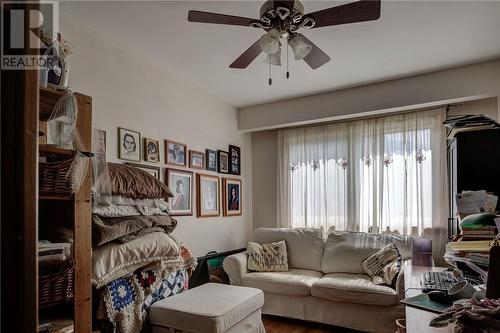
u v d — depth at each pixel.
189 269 2.72
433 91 3.26
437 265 3.43
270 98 4.13
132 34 2.56
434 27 2.44
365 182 3.90
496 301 1.01
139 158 2.90
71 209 1.69
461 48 2.78
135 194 2.25
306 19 1.79
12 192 0.50
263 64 3.09
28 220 0.50
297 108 4.09
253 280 3.34
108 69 2.63
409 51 2.83
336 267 3.48
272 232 4.02
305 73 3.31
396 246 3.36
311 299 3.10
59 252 1.52
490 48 2.78
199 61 3.07
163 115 3.20
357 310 2.89
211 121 3.96
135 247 2.09
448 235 3.30
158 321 2.23
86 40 2.45
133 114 2.86
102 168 2.02
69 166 1.60
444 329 1.14
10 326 0.49
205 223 3.75
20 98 0.51
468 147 2.45
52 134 1.62
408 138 3.68
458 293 1.35
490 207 2.01
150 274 2.22
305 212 4.25
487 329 0.92
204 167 3.79
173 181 3.29
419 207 3.56
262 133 4.77
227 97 4.09
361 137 3.96
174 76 3.37
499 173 2.33
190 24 2.40
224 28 2.46
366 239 3.54
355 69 3.21
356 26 2.42
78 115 1.68
